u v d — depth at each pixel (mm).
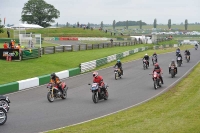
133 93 26422
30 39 55000
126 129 14766
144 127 15023
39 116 18422
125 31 167625
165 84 30688
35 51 47250
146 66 44000
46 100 23750
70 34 115875
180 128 14656
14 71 36969
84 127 15484
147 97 24516
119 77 36188
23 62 43125
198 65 47000
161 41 110250
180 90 26672
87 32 127875
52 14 158125
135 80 33875
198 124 15281
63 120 17438
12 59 43656
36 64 42844
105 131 14523
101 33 129250
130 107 20906
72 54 55656
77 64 46781
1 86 26531
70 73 37531
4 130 15398
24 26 64875
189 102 21078
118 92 27000
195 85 29016
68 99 24078
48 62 45438
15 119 17688
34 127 15930
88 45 65438
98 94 22938
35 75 36281
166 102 21656
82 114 18984
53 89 23234
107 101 23219
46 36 110500
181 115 17297
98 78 23266
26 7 157125
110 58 52812
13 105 21844
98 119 17469
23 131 15203
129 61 54094
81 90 28125
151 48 84625
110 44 74812
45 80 32219
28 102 22953
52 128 15734
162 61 54156
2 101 19422
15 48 45125
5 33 96500
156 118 16828
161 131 14250
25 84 29234
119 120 16797
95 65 45594
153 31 178250
